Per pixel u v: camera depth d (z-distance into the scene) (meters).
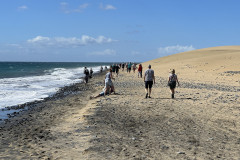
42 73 63.66
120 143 6.71
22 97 18.70
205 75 36.69
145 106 12.17
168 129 8.16
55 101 16.52
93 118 9.70
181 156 5.75
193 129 8.17
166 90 19.22
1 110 13.42
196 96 15.79
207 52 84.25
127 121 9.23
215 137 7.30
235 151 6.10
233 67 40.94
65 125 9.10
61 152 6.17
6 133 8.50
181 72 43.38
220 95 16.39
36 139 7.47
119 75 42.28
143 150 6.16
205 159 5.57
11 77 45.75
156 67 60.84
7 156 5.98
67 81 35.75
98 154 5.89
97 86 25.58
